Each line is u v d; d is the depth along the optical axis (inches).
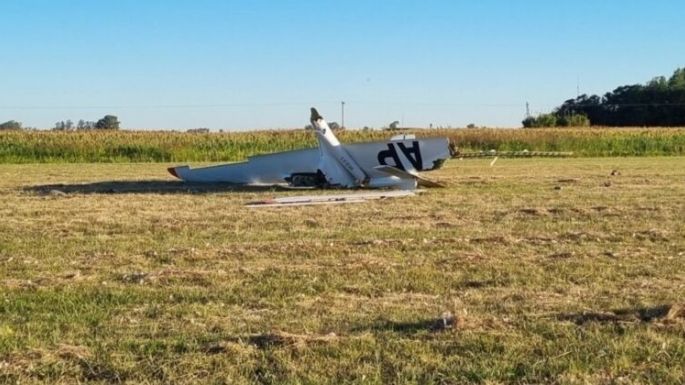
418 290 271.7
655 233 393.1
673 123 3526.1
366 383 178.9
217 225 440.8
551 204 541.0
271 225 439.2
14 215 493.0
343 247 358.3
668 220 448.5
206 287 277.4
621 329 214.2
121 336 216.5
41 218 477.7
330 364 191.0
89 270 311.1
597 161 1232.8
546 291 267.0
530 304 247.9
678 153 1605.6
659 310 233.9
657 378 179.5
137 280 289.6
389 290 270.8
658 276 289.6
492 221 453.1
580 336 209.0
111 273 304.5
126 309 247.0
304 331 219.1
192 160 1481.3
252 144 1553.9
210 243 376.8
